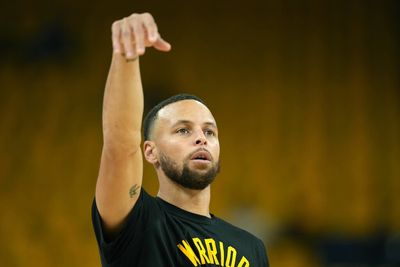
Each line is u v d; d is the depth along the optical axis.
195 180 13.84
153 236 13.02
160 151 14.18
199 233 13.85
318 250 47.97
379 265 46.81
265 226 49.06
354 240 47.62
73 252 47.84
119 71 12.16
